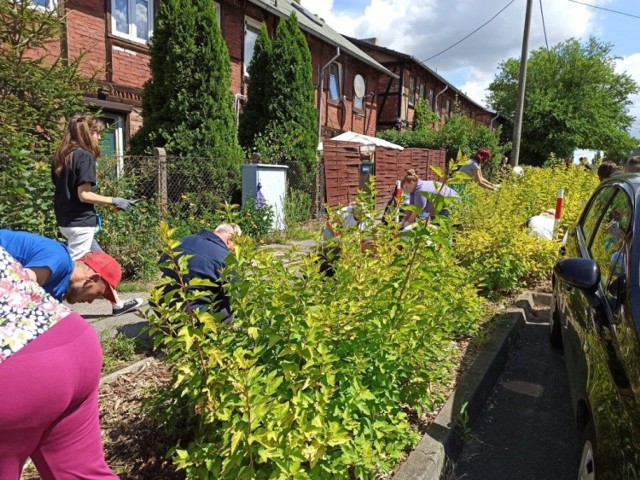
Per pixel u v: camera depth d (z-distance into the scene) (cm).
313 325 220
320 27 2109
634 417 189
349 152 1345
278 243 900
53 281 204
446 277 358
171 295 225
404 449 287
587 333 282
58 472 160
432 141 2375
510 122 4956
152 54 905
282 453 199
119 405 323
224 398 212
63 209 439
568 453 325
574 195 907
